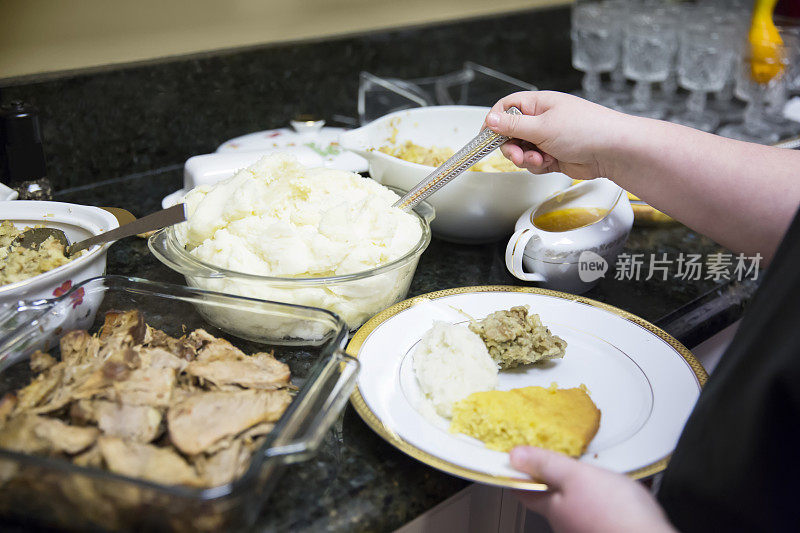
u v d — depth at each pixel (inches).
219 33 50.4
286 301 29.2
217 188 31.3
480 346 27.7
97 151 46.2
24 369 24.8
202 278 29.5
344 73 57.9
